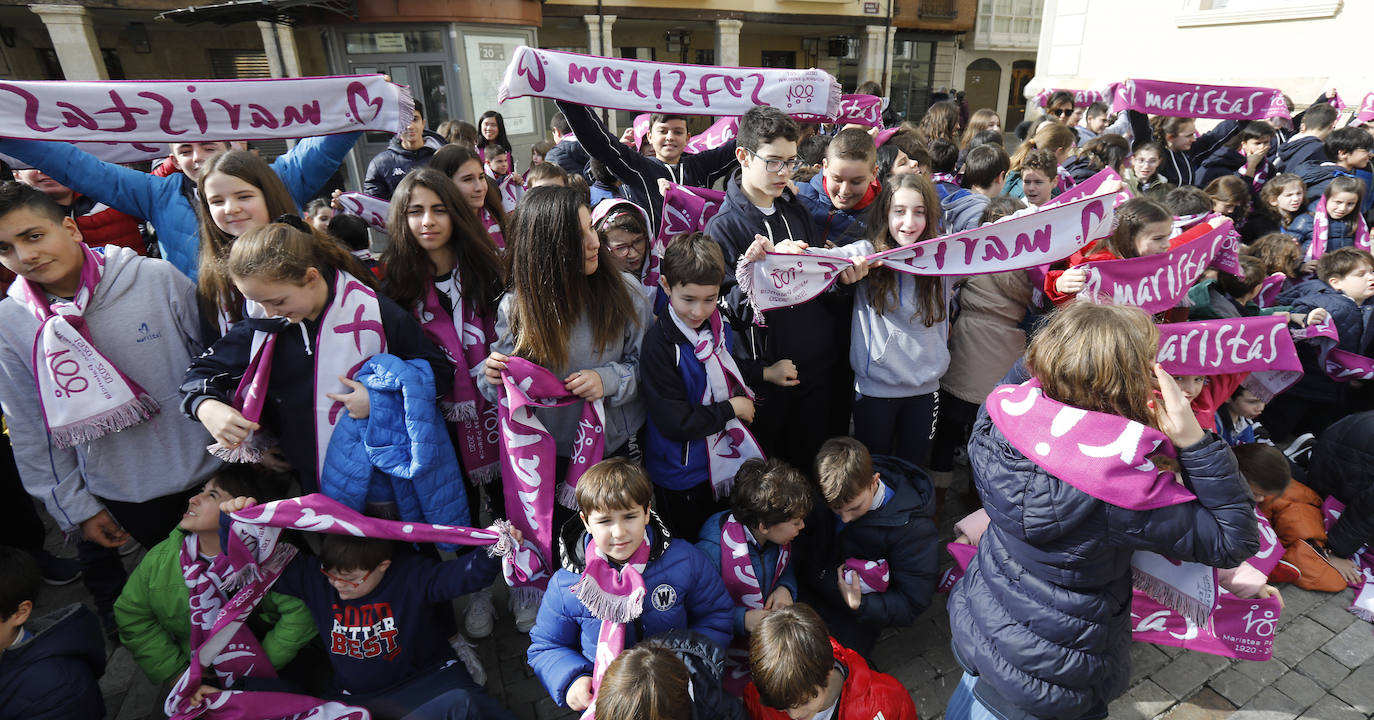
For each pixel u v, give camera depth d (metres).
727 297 2.56
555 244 1.90
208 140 2.47
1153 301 2.61
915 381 2.53
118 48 12.67
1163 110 5.78
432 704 1.95
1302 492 2.88
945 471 3.20
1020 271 2.73
